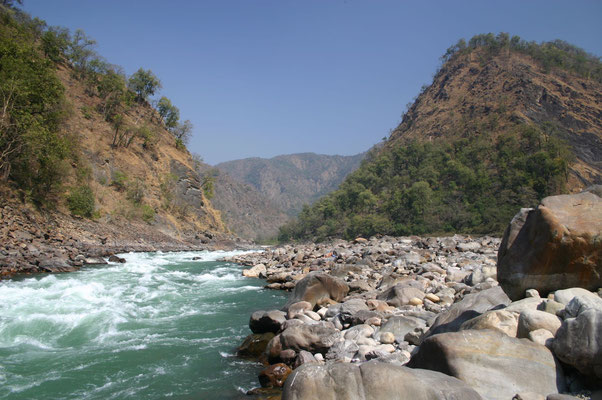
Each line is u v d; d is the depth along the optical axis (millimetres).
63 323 11781
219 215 85000
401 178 128250
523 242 7102
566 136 125062
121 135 63219
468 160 122062
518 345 5129
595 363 4555
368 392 4406
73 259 24844
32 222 29453
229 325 12445
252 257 35844
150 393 7582
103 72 71000
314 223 137500
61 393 7570
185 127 86000
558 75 157500
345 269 19188
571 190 101750
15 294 14445
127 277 21297
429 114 177500
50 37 67812
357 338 8680
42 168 34594
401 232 97438
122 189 55156
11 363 8906
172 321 12836
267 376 7926
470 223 89750
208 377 8336
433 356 5352
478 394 4355
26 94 31859
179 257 36062
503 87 158125
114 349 10008
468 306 8031
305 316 10781
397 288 12398
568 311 5395
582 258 6344
